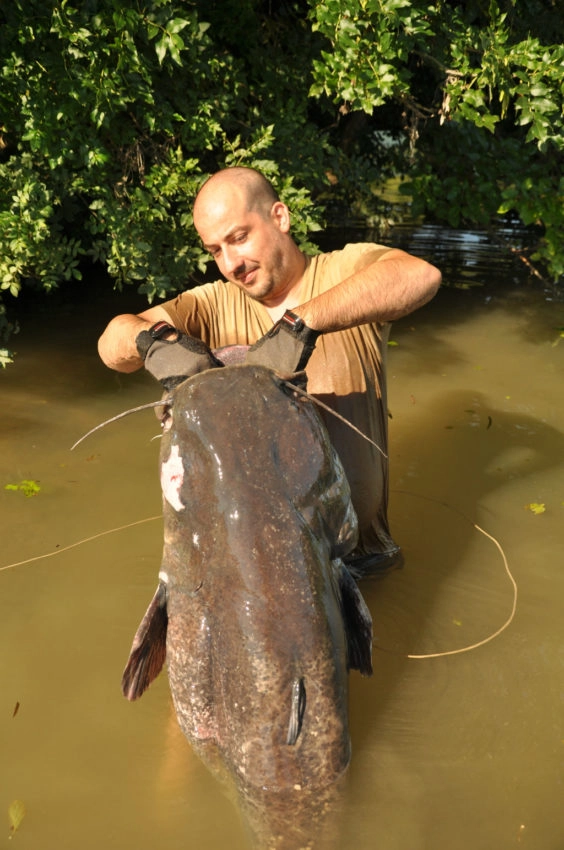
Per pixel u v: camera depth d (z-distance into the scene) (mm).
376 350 3402
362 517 3416
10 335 6531
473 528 4055
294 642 2324
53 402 5387
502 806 2514
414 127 6473
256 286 3141
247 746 2359
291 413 2424
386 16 4879
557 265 6512
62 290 7688
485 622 3393
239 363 2689
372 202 8656
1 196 5566
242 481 2348
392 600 3508
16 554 3814
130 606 3488
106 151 5391
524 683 3055
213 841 2418
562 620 3414
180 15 5258
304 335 2555
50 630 3334
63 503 4238
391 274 2770
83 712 2922
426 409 5383
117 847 2400
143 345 2643
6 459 4637
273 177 5754
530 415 5320
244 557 2332
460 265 8617
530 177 6559
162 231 5902
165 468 2430
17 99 5289
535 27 6555
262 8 6934
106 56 5082
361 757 2686
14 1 5113
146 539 3957
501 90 5410
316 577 2363
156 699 2988
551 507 4258
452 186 6742
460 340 6633
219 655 2387
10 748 2760
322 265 3264
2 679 3062
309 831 2383
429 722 2857
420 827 2432
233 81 6020
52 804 2547
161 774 2654
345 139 8406
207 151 6922
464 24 5609
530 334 6770
